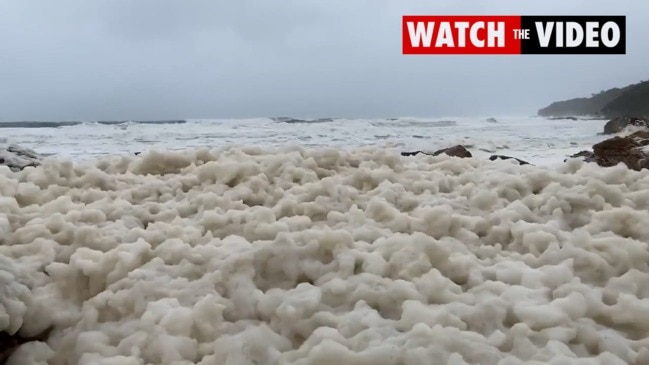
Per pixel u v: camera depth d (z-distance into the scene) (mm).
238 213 2670
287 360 1729
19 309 1863
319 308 1983
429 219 2607
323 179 3021
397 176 3350
